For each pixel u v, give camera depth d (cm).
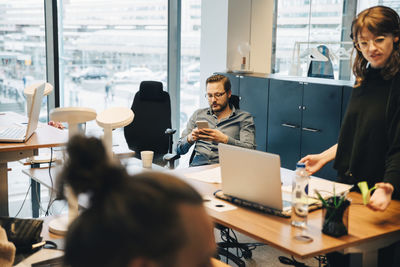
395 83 200
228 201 224
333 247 172
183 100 600
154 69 579
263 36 567
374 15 195
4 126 357
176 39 584
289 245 172
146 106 441
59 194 52
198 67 590
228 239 337
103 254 39
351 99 218
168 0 574
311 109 431
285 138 459
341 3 611
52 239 194
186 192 42
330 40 612
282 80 456
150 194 41
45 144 302
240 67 553
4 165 309
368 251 180
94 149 51
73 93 526
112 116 235
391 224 193
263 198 208
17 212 445
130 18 549
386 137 205
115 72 551
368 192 187
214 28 548
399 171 193
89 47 527
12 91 479
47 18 482
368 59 201
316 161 238
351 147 220
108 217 40
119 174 45
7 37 467
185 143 346
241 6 541
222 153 219
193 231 40
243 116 348
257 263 324
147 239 39
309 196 222
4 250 156
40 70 490
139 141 441
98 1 523
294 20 589
